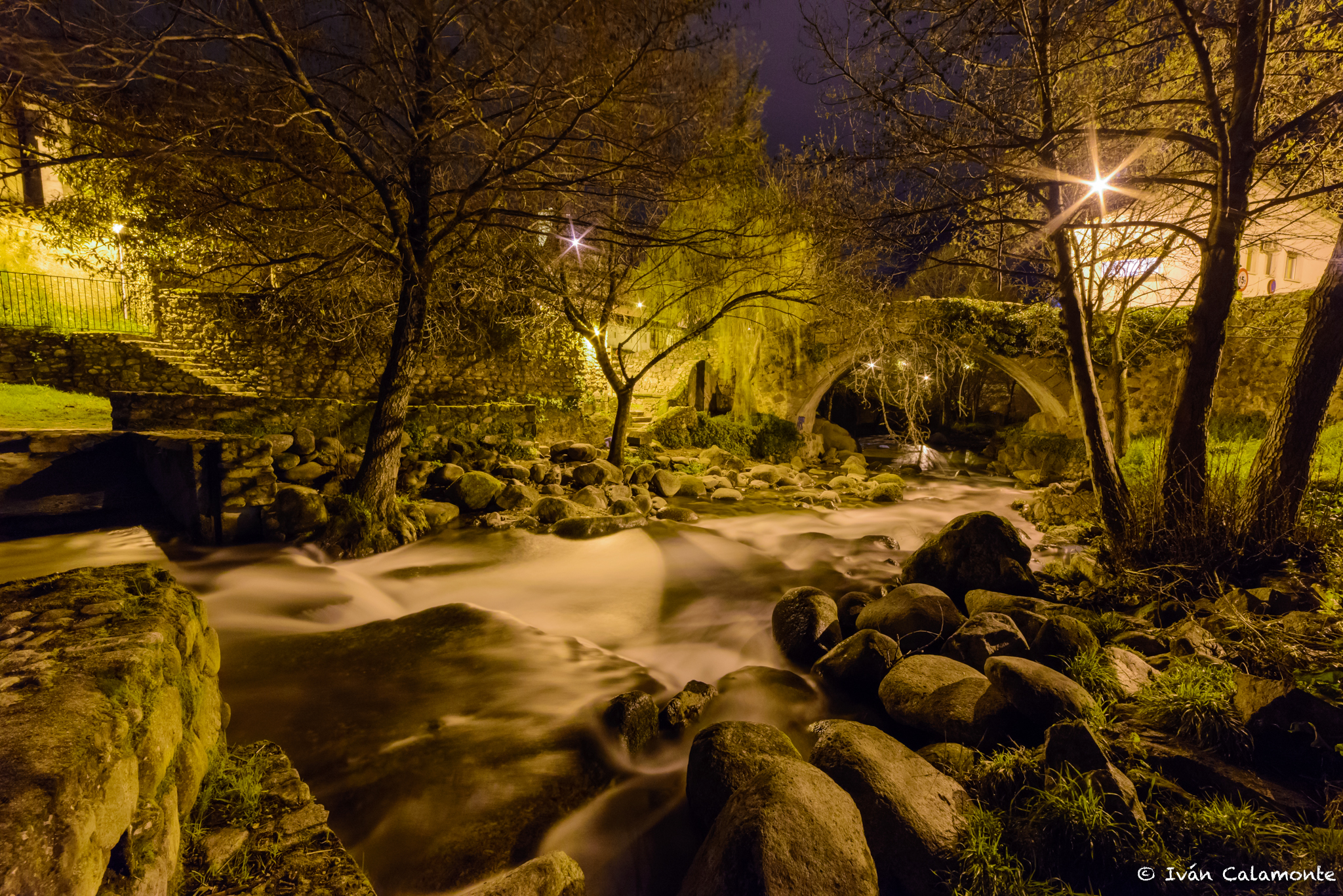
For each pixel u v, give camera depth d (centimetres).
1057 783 315
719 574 845
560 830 348
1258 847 279
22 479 783
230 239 882
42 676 179
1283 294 1380
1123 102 729
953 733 397
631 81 795
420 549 896
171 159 684
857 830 288
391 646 582
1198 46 565
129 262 1121
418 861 320
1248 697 358
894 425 2892
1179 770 332
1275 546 577
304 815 246
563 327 1758
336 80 779
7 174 626
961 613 577
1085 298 1058
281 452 892
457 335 1494
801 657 564
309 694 482
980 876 281
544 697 489
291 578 749
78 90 602
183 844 216
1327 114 638
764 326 1745
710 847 282
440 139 751
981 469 2089
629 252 1261
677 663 575
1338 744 321
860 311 1234
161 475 852
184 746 228
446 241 1016
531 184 793
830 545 984
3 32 501
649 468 1380
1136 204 906
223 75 704
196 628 275
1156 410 1593
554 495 1151
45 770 138
